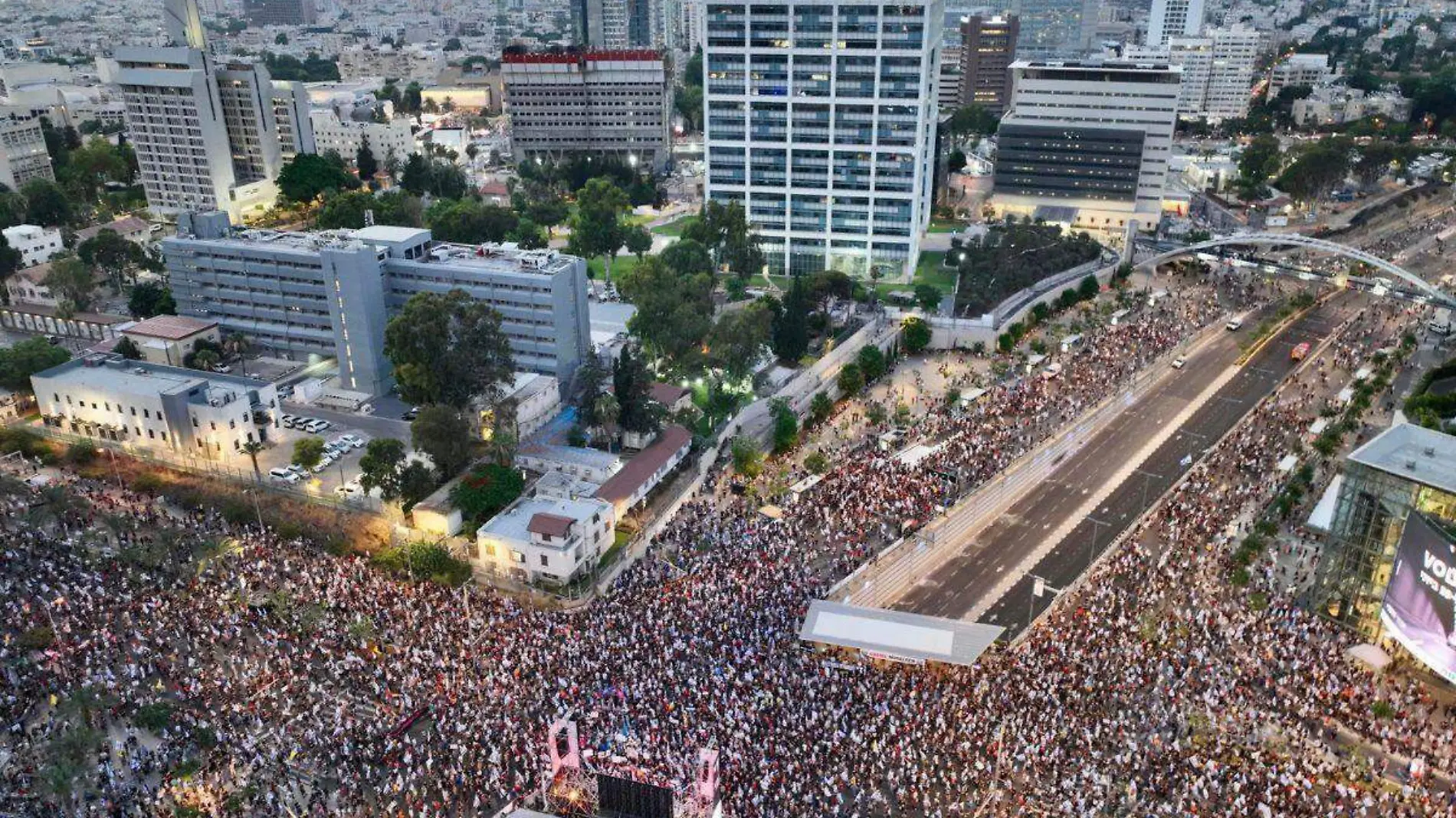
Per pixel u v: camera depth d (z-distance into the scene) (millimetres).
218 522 141375
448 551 129875
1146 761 97938
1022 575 139625
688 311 189125
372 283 180125
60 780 88062
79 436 168500
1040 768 97188
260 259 195375
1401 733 103500
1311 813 91250
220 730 100438
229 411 158125
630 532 143750
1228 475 163000
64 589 122875
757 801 90188
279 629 116562
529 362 185375
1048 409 187375
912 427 179875
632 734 97188
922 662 113938
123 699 105562
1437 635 108875
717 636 114562
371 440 163500
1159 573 133125
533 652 111375
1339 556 124062
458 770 95438
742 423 179875
